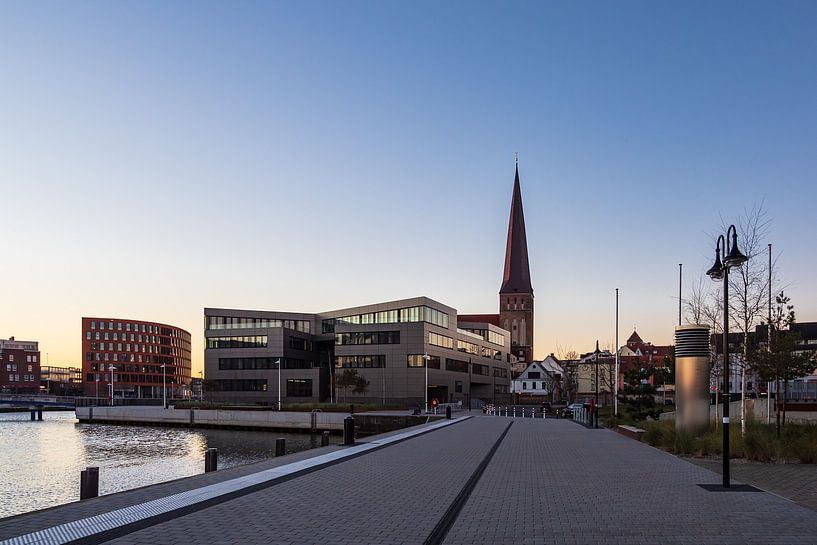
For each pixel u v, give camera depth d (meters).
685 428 25.05
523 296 160.50
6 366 173.12
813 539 9.09
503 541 9.02
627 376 44.88
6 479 38.91
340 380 86.50
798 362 25.45
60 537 9.12
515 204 165.50
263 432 70.75
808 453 18.64
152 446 58.88
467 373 107.06
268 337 102.56
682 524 10.09
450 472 16.42
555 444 25.45
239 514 10.80
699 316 39.94
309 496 12.63
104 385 171.00
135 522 10.13
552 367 133.75
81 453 53.78
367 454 21.08
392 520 10.37
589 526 9.98
